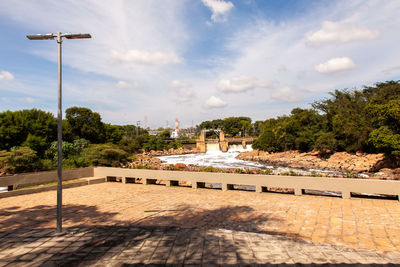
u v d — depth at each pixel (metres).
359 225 8.14
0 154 23.89
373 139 32.44
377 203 10.62
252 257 5.74
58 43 7.65
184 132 181.38
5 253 6.03
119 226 8.17
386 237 7.07
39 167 25.64
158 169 18.81
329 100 56.84
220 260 5.57
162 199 12.78
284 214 9.66
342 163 42.78
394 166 35.44
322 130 56.69
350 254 5.97
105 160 30.81
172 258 5.69
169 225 8.40
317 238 7.18
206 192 14.45
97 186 17.30
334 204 10.80
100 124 52.53
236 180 14.37
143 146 87.62
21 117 34.56
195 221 8.93
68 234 7.36
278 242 6.74
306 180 12.59
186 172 15.92
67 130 45.84
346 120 46.62
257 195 13.26
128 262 5.50
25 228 8.21
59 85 7.64
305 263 5.43
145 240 6.84
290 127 60.09
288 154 59.75
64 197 13.65
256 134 141.62
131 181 19.12
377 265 5.31
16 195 14.10
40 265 5.37
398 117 28.95
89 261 5.56
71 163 28.44
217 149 103.69
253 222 8.77
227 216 9.55
